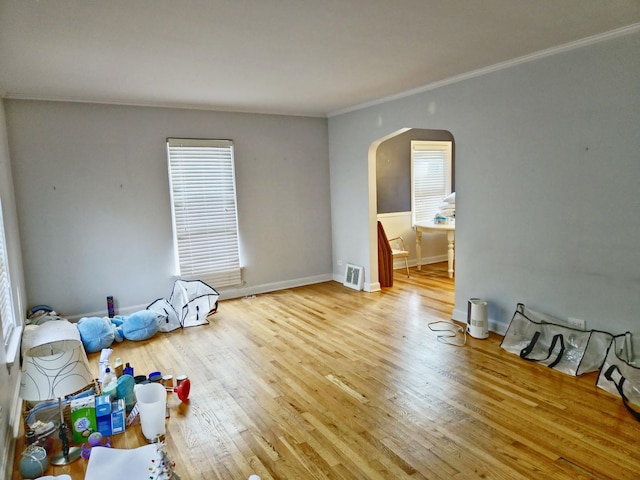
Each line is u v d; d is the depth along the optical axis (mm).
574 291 3449
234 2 2262
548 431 2525
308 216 6242
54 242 4566
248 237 5777
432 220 7477
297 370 3484
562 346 3414
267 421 2738
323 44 3018
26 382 2117
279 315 4953
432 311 4914
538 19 2686
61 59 3164
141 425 2559
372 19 2578
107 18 2432
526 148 3664
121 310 4980
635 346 3074
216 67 3518
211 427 2684
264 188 5832
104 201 4793
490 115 3922
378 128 5285
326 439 2527
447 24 2703
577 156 3316
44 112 4418
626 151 3035
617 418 2639
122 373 3115
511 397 2934
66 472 2191
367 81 4184
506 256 3951
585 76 3193
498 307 4090
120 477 1954
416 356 3680
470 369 3391
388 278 6086
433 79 4230
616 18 2719
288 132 5941
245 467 2293
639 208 3008
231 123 5504
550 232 3570
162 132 5059
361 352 3811
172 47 2973
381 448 2420
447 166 7512
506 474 2170
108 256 4863
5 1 2156
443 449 2391
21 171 4348
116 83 3949
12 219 3969
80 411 2441
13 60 3135
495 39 3051
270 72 3730
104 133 4730
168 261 5230
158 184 5078
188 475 2236
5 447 2232
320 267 6461
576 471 2174
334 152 6188
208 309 4855
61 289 4645
